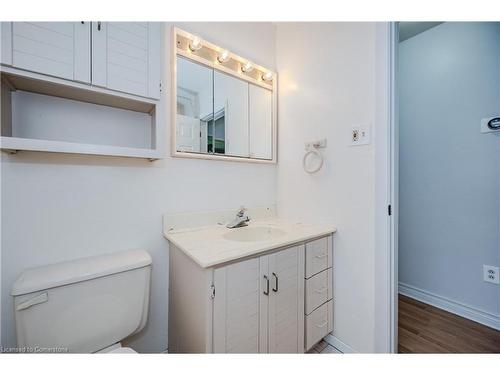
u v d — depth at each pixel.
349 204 1.33
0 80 0.77
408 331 1.52
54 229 0.95
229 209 1.53
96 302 0.87
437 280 1.84
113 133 1.11
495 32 1.56
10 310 0.87
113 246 1.09
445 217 1.80
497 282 1.54
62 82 0.83
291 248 1.15
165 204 1.26
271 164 1.80
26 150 0.82
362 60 1.27
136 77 1.00
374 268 1.21
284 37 1.77
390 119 1.16
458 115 1.72
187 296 1.02
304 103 1.60
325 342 1.43
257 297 1.00
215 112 1.46
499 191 1.55
